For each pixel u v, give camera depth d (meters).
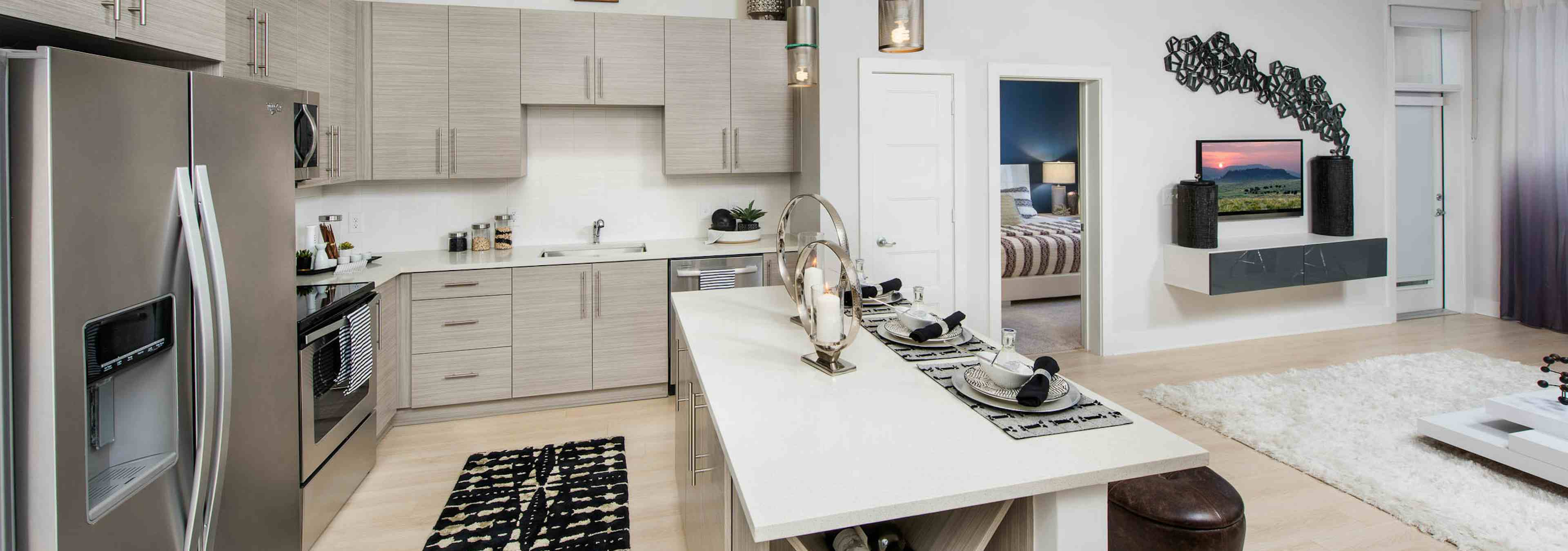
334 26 3.22
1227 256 4.45
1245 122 4.92
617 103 3.90
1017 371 1.48
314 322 2.28
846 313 2.34
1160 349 4.83
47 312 1.18
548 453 3.12
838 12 4.03
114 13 1.55
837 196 4.07
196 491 1.52
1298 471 2.82
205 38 1.90
